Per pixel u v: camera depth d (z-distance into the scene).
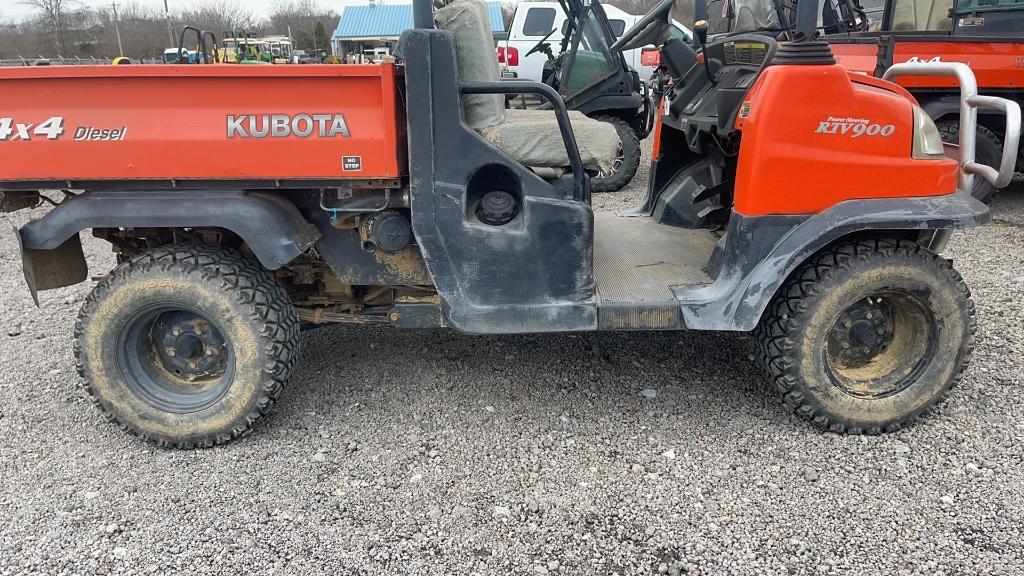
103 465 3.01
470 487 2.82
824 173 2.82
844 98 2.76
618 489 2.80
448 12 2.85
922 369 3.09
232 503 2.75
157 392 3.11
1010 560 2.37
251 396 3.02
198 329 3.10
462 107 2.76
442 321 3.04
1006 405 3.31
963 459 2.93
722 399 3.44
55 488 2.85
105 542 2.54
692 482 2.83
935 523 2.56
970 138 3.07
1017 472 2.83
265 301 2.97
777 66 2.79
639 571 2.38
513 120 3.13
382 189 2.85
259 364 2.98
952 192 2.96
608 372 3.74
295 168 2.70
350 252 3.06
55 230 2.79
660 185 4.36
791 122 2.76
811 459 2.96
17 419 3.39
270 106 2.67
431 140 2.72
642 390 3.54
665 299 2.95
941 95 6.44
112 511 2.71
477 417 3.33
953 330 3.03
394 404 3.46
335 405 3.46
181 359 3.15
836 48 6.58
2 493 2.82
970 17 6.58
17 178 2.71
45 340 4.38
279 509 2.71
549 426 3.25
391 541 2.53
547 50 10.33
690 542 2.51
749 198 2.83
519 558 2.45
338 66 2.61
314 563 2.43
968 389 3.45
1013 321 4.24
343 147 2.68
